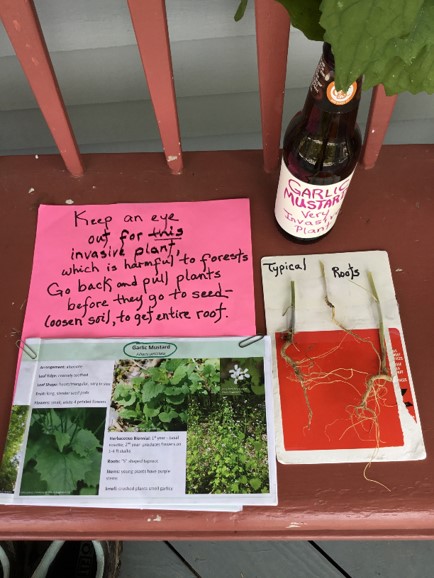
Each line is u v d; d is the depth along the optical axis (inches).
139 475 20.4
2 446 21.2
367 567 38.5
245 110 34.0
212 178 26.2
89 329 23.0
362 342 22.1
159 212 25.5
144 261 24.3
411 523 19.8
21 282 24.1
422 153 26.4
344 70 12.4
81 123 34.7
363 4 11.3
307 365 21.8
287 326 22.6
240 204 25.4
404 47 12.5
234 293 23.4
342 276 23.5
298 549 39.2
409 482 20.0
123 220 25.3
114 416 21.3
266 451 20.6
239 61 29.4
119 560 39.1
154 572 39.1
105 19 25.7
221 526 20.1
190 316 23.1
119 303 23.5
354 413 21.0
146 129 35.7
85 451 20.8
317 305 23.0
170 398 21.5
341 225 24.7
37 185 26.3
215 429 21.0
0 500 20.3
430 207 25.1
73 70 29.5
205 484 20.2
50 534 20.9
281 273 23.7
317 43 28.0
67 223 25.3
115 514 20.2
